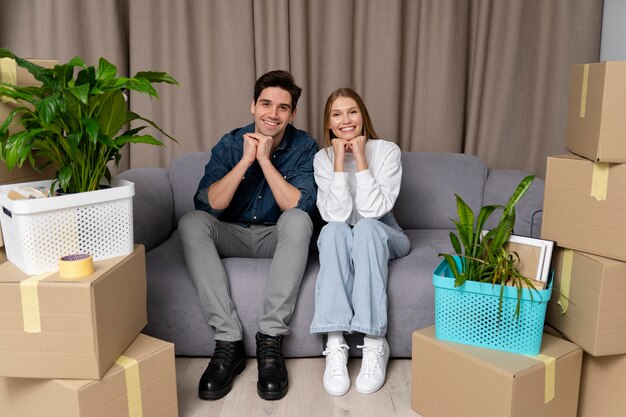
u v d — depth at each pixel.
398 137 2.74
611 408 1.57
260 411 1.64
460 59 2.63
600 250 1.51
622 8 2.61
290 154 2.12
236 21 2.56
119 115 1.52
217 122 2.64
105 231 1.50
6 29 2.55
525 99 2.67
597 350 1.49
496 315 1.50
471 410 1.48
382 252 1.82
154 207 2.22
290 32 2.57
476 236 1.58
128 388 1.41
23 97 1.41
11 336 1.34
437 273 1.60
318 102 2.67
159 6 2.54
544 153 2.71
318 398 1.71
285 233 1.83
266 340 1.81
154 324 1.93
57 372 1.34
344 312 1.78
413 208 2.45
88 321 1.31
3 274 1.39
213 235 1.96
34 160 1.60
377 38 2.60
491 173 2.53
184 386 1.78
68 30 2.50
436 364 1.57
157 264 1.99
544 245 1.56
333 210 1.93
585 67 1.55
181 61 2.57
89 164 1.51
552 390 1.48
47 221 1.39
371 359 1.77
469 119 2.71
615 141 1.44
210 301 1.84
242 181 2.10
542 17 2.60
